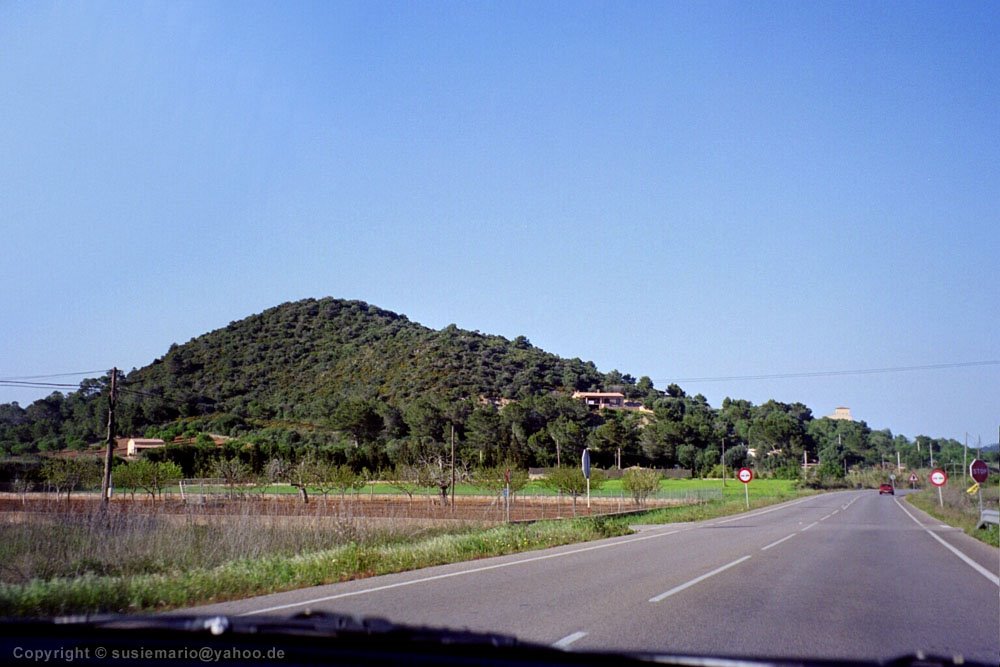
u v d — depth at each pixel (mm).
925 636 9203
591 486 45531
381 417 93250
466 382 117438
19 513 22031
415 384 115688
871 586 13625
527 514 40656
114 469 46906
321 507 24844
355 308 151750
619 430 99062
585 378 137500
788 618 10273
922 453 155125
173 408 98625
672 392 155000
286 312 149000
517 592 12258
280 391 116875
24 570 13570
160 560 15148
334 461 63594
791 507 54250
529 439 92125
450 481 47250
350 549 16234
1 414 75125
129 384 91375
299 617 6285
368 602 11133
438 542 18719
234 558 16094
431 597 11680
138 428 87812
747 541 23703
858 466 146250
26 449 70250
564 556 18531
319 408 104500
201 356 130750
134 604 10734
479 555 18484
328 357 130875
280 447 67625
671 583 13578
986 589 13375
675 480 98625
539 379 128875
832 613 10734
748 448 135250
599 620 9844
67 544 15742
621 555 18844
